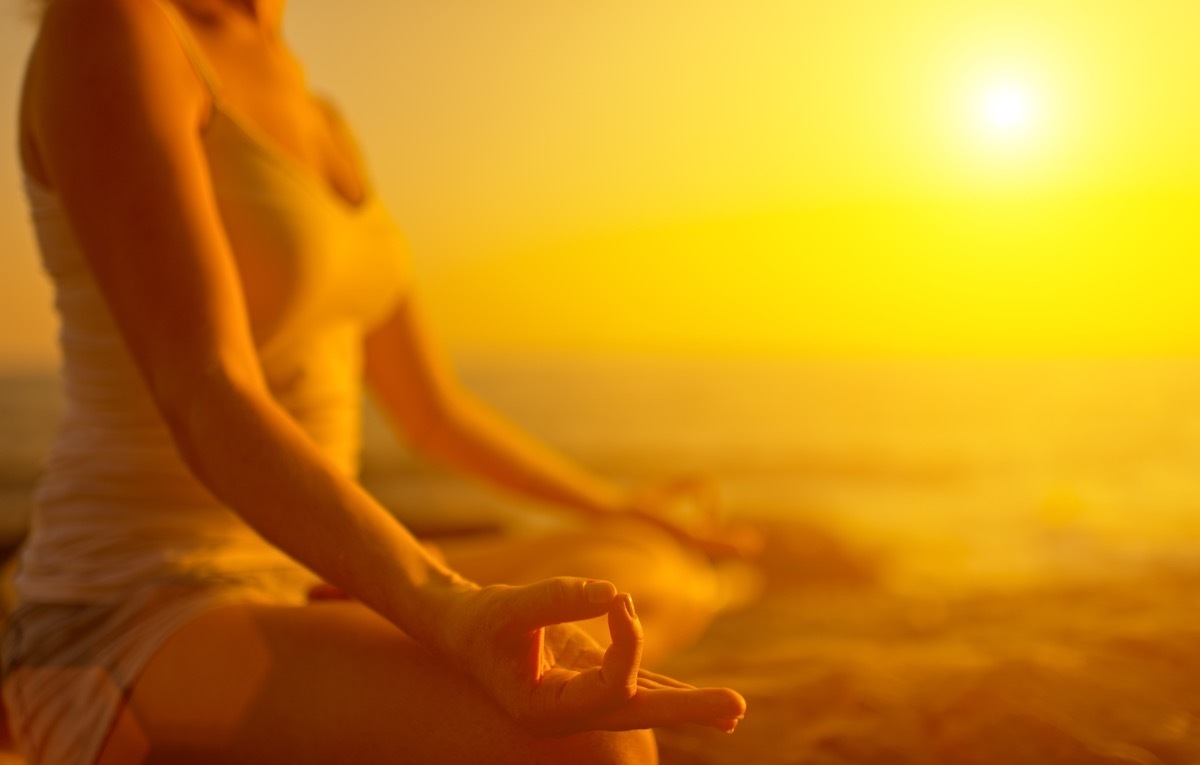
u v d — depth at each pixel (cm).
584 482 184
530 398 2930
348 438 130
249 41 123
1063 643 179
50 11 102
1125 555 923
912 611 345
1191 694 143
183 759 93
